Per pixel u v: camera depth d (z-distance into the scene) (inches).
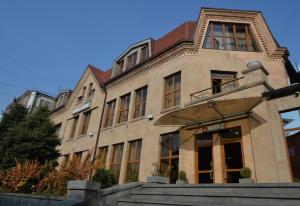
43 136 653.3
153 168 588.1
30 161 579.2
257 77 481.4
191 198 287.9
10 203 418.0
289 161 405.1
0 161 621.3
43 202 332.2
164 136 617.0
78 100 1087.6
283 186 251.8
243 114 474.6
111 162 740.0
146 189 359.3
